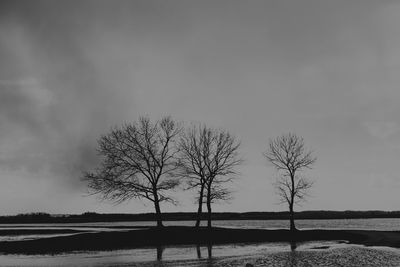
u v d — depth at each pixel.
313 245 60.03
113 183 67.56
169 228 71.31
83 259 44.41
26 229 113.12
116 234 65.25
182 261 42.28
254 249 54.19
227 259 43.50
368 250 51.22
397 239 64.69
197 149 71.50
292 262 40.94
